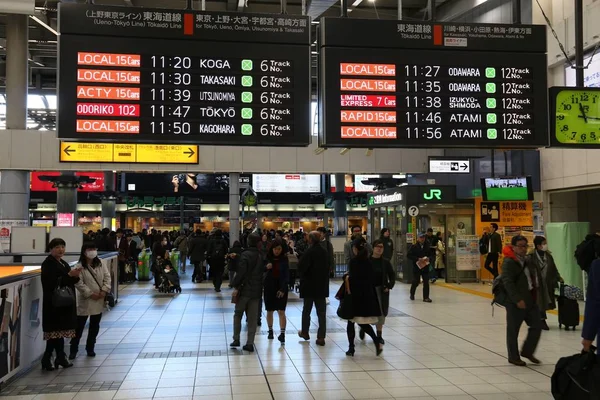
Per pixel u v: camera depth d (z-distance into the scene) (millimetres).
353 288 7680
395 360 7512
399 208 19000
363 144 7547
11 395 5930
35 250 12969
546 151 16453
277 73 7473
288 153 19375
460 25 7875
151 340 8906
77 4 7113
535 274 7383
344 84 7551
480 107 7848
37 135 18328
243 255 8203
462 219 18453
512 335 7273
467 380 6512
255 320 8188
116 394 5969
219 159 19047
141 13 7223
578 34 8484
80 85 7082
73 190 29375
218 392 6047
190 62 7316
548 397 5859
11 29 19484
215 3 20938
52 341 6977
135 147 18438
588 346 4395
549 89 8070
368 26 7648
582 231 13234
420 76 7734
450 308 12336
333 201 38688
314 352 8023
